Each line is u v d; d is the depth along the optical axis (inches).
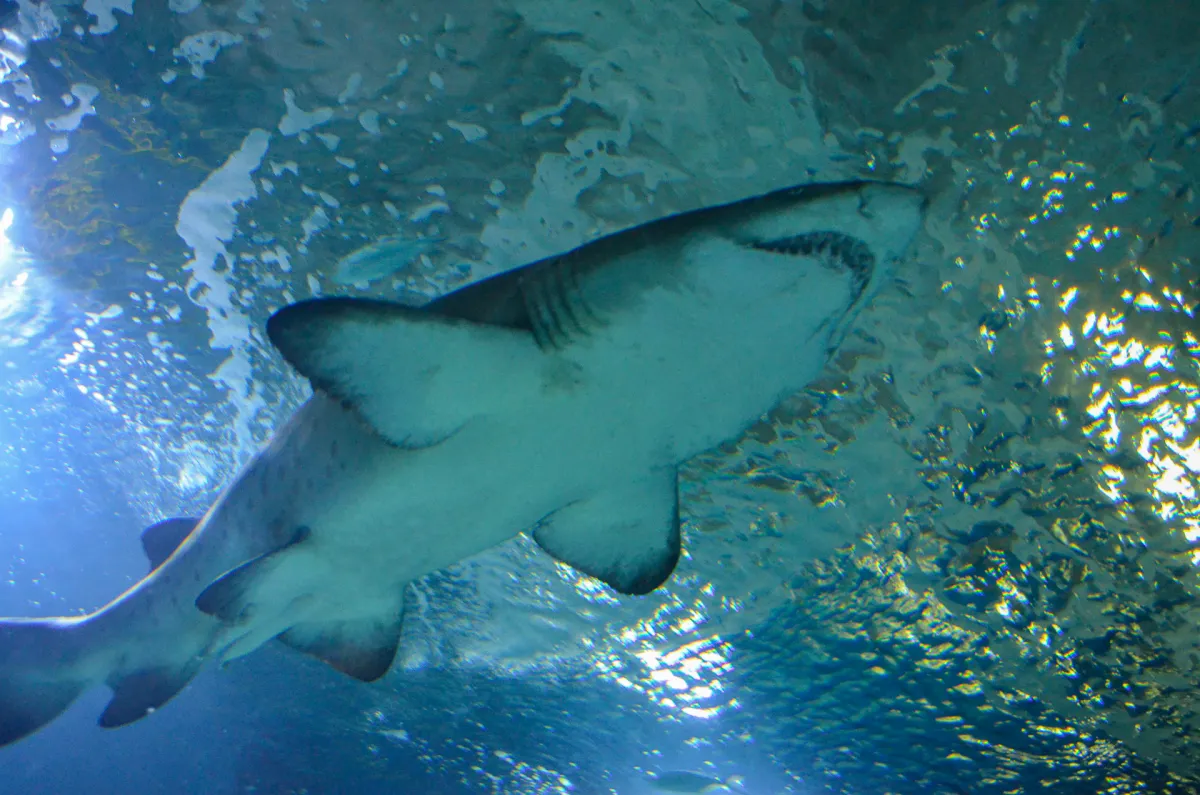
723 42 108.8
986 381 141.6
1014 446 149.3
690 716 291.3
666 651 258.4
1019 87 106.9
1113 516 151.6
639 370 85.5
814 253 79.5
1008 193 117.5
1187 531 145.2
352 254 157.6
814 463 171.3
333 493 105.5
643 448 94.3
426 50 120.3
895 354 144.2
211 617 127.3
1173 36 97.2
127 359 234.1
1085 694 202.4
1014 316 130.8
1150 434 134.3
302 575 111.0
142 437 283.4
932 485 165.3
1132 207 113.3
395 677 356.2
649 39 110.9
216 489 290.4
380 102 129.7
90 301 208.2
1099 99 105.5
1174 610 163.0
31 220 179.0
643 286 80.8
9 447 339.3
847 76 108.8
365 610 118.5
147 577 134.9
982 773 257.1
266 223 159.8
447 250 150.5
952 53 105.0
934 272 130.3
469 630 291.0
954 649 210.2
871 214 76.6
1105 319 124.7
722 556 208.5
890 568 193.0
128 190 163.2
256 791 543.5
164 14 127.0
